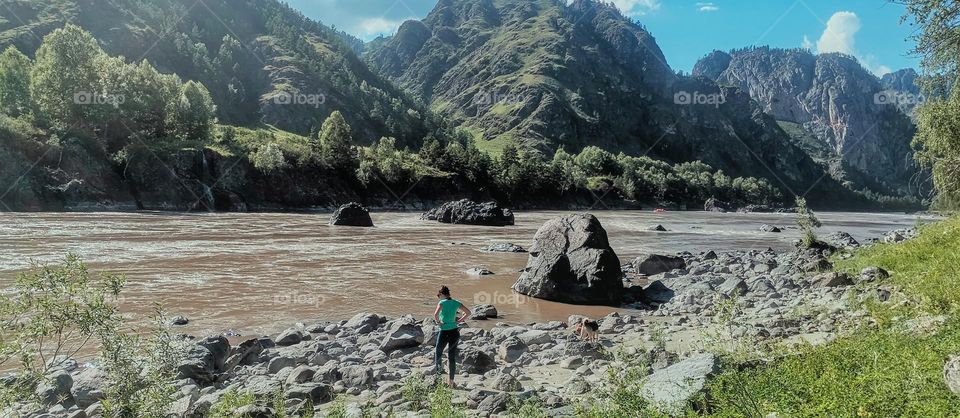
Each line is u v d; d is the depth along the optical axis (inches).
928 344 305.6
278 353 517.3
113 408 270.5
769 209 7623.0
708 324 592.7
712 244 1893.5
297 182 4463.6
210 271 1033.5
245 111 7618.1
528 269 909.8
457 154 5994.1
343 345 549.3
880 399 226.2
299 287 902.4
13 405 311.0
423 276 1051.3
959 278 476.4
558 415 292.4
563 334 613.3
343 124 5167.3
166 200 3582.7
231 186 3986.2
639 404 267.1
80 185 3149.6
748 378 282.2
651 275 1138.0
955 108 901.8
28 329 271.0
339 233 2054.6
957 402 213.9
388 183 5172.2
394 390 384.8
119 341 285.0
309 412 327.3
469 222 2957.7
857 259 954.7
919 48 621.9
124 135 3848.4
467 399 360.5
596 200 6943.9
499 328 638.5
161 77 4522.6
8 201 2770.7
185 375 410.9
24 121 3292.3
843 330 448.5
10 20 6574.8
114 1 7839.6
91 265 1046.4
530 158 6688.0
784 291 796.6
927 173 1082.1
